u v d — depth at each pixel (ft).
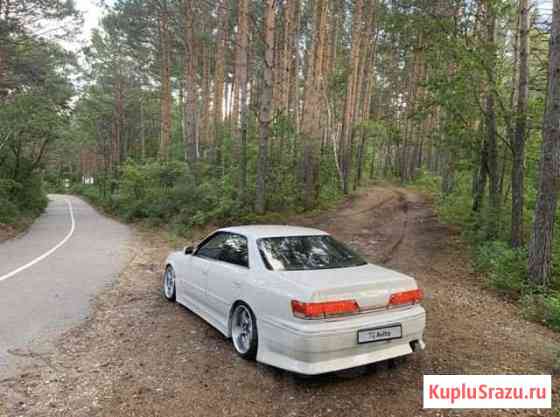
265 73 52.70
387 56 131.95
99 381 13.75
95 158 232.73
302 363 12.76
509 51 46.75
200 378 13.96
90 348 16.49
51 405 12.28
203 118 91.45
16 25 74.84
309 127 67.56
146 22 95.71
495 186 42.88
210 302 18.30
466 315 21.59
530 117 35.32
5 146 82.33
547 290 24.75
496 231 39.24
